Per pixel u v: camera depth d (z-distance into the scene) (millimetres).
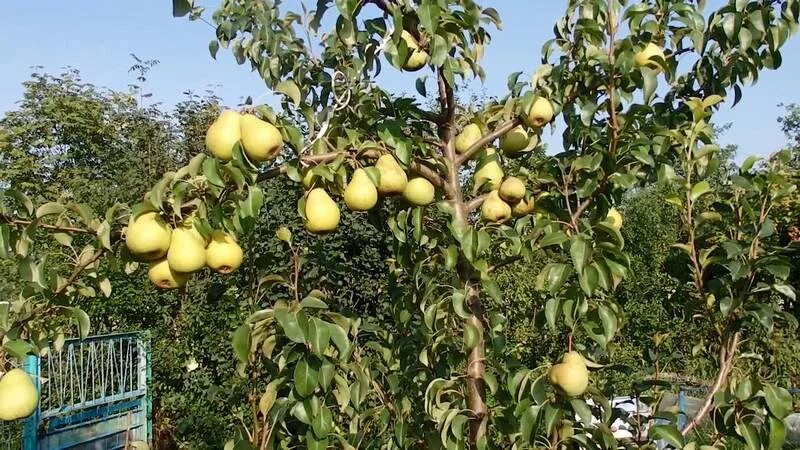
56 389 7039
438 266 2887
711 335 2875
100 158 16188
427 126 2902
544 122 2443
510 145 2729
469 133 2705
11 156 15641
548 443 2291
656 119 2641
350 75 2586
